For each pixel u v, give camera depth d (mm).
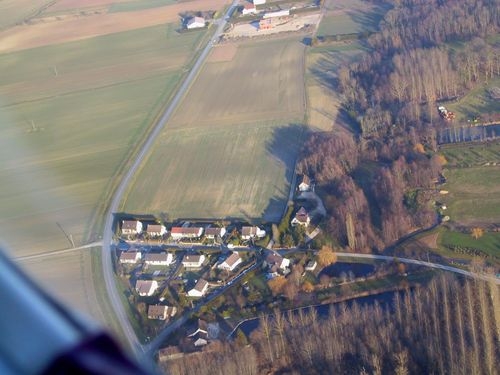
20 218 119500
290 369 75062
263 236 103188
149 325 86875
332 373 73000
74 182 130625
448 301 79000
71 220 116688
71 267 102500
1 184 133875
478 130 123375
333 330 76875
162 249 104250
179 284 94938
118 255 103938
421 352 73062
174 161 133250
